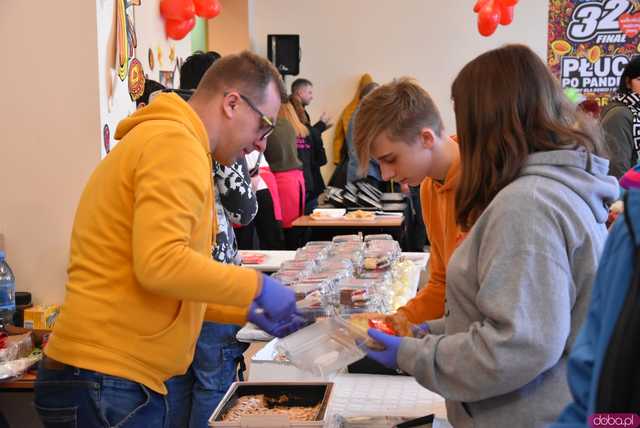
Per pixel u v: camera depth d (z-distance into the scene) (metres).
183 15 4.31
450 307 1.47
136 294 1.63
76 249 1.68
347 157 7.47
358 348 1.53
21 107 2.96
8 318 2.81
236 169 2.55
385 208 6.28
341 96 8.15
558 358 1.30
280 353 2.07
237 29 7.92
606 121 4.55
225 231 2.57
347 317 1.75
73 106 2.95
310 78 8.17
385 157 1.68
